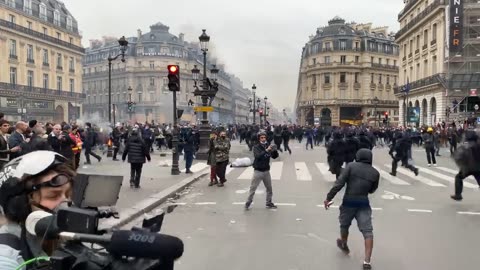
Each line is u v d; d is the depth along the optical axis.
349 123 87.69
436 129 32.31
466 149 10.72
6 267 1.40
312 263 5.97
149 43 94.25
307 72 95.12
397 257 6.27
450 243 7.02
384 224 8.34
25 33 52.16
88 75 103.94
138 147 11.93
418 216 9.08
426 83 47.00
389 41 92.69
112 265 1.35
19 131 9.41
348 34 88.62
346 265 5.90
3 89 48.56
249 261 6.05
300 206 10.09
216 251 6.52
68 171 1.67
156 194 10.91
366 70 88.56
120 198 10.26
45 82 57.41
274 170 17.55
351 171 6.09
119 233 1.33
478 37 41.00
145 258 1.31
